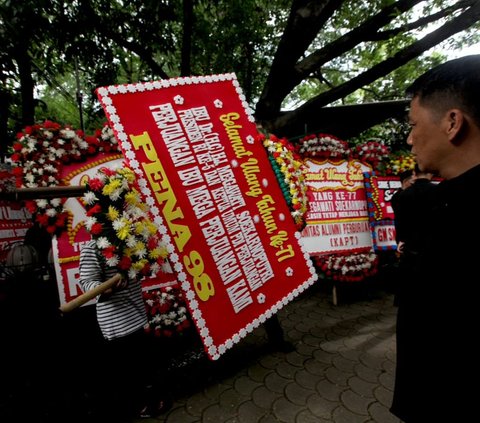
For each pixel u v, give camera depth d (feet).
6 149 18.75
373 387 8.60
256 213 7.92
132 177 6.49
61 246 8.65
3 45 14.64
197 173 7.31
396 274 14.97
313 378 9.03
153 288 9.45
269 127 20.53
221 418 7.56
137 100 7.04
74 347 10.23
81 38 18.13
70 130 8.80
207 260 7.02
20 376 8.99
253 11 23.72
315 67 19.74
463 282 2.73
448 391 2.84
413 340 3.14
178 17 20.29
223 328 6.87
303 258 8.34
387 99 33.96
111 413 7.71
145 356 7.62
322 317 13.15
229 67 26.68
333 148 13.83
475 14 17.12
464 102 2.86
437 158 3.14
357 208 14.65
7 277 11.34
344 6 22.88
